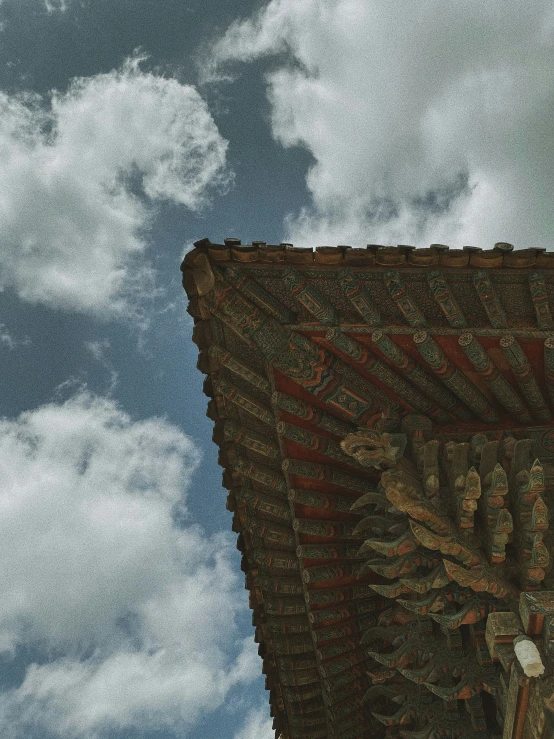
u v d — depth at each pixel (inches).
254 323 414.3
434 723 491.2
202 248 391.9
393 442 435.5
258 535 539.5
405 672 465.4
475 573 377.7
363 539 535.8
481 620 438.0
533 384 433.7
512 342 412.2
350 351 419.5
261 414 466.3
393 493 376.8
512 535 396.2
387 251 392.5
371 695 548.1
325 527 519.8
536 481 373.7
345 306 415.2
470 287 408.2
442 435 454.3
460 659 460.4
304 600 558.9
